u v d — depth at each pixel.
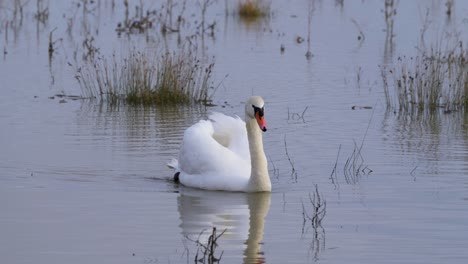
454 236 11.81
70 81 22.56
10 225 12.12
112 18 31.61
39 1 33.75
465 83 20.77
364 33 29.47
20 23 30.11
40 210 12.81
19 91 21.31
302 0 36.16
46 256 10.95
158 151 16.31
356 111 19.86
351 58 25.72
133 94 20.89
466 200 13.45
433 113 20.06
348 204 13.30
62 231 11.91
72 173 14.80
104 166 15.25
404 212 12.88
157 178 14.76
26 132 17.55
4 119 18.61
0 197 13.40
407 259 10.95
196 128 14.91
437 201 13.40
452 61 23.05
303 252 11.20
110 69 23.56
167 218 12.57
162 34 29.23
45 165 15.20
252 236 11.84
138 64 21.20
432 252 11.19
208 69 22.09
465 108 20.58
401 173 14.98
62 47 26.64
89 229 12.01
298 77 23.30
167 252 11.16
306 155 16.19
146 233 11.90
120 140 17.08
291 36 29.23
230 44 27.77
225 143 15.07
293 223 12.42
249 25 31.36
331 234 11.92
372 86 22.38
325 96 21.27
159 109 20.19
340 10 33.91
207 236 11.80
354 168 15.23
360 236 11.85
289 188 14.25
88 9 32.97
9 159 15.52
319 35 29.31
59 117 18.97
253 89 21.92
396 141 17.23
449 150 16.52
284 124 18.55
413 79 21.06
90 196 13.58
